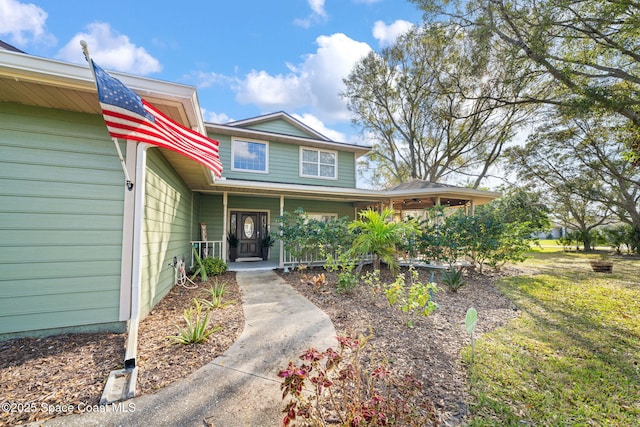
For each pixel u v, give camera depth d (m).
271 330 3.60
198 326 3.14
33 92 2.92
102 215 3.40
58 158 3.27
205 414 2.02
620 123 11.09
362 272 8.09
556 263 11.30
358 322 3.93
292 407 1.61
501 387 2.51
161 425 1.90
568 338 3.62
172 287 5.76
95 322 3.33
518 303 5.21
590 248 17.34
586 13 6.85
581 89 7.14
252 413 2.04
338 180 12.05
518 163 16.47
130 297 3.39
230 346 3.11
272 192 8.80
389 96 18.08
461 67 12.09
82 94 2.97
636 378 2.71
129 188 3.31
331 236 7.61
